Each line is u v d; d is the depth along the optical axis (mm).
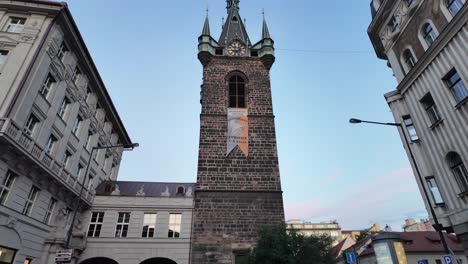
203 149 33312
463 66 18875
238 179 32062
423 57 22000
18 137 23547
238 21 48406
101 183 41781
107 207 34938
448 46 20078
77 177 35188
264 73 39938
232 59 40531
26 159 24672
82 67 35469
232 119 35562
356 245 53469
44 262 27484
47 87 28938
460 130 19281
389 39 26516
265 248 21578
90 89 38719
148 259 32969
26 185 25594
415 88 23422
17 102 24031
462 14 18688
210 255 28047
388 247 21312
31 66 25734
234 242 28797
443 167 20688
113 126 47938
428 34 22500
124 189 39812
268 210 30625
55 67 29484
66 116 32531
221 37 45844
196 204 30375
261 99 37688
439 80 20938
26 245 25578
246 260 22172
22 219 25031
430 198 21484
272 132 35344
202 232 29078
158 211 34625
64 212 31234
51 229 29281
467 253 18875
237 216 30078
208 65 39625
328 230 107750
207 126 34812
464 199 19000
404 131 24156
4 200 23422
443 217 20453
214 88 37719
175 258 32031
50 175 27969
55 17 28656
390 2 25906
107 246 32375
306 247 20875
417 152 23047
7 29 27719
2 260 23125
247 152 33656
